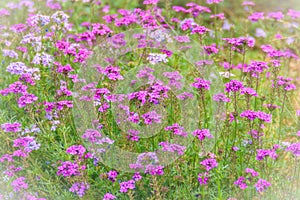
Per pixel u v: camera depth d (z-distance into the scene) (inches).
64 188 68.1
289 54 82.1
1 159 65.3
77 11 91.9
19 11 91.4
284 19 94.8
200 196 66.1
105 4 103.0
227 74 74.5
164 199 66.0
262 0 101.5
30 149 65.9
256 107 75.4
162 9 88.6
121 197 65.9
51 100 73.9
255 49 92.7
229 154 68.8
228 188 66.7
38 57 73.4
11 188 64.9
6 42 79.8
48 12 86.6
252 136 66.9
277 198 65.4
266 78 80.5
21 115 73.4
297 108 79.0
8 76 78.7
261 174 66.6
